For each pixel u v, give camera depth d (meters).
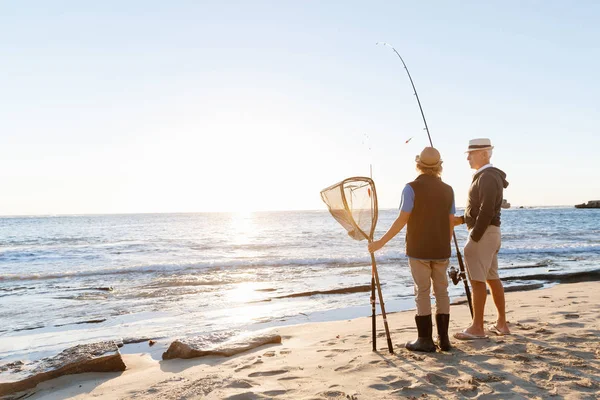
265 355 4.79
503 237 30.77
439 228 4.25
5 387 4.48
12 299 10.31
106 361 4.90
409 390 3.38
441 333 4.36
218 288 11.38
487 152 4.66
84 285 12.27
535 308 6.65
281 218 103.56
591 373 3.61
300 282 12.11
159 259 19.94
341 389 3.48
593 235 31.61
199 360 5.04
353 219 4.41
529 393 3.25
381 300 4.48
